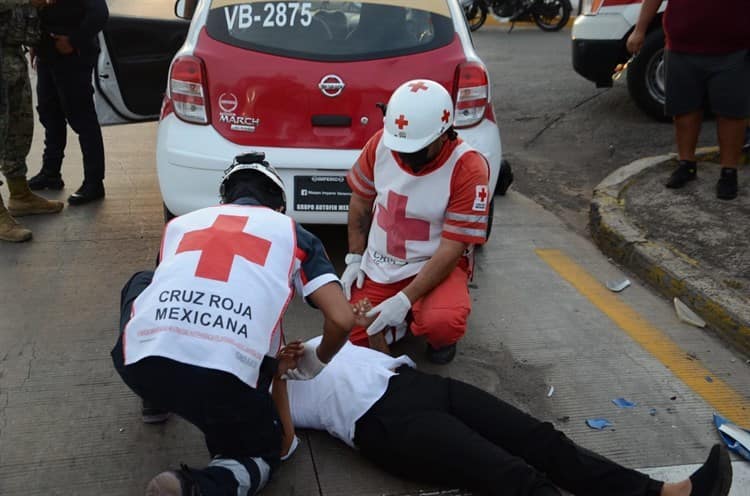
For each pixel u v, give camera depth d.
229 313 1.97
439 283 2.94
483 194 2.82
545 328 3.48
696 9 4.35
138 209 4.81
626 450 2.66
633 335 3.44
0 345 3.19
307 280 2.12
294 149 3.52
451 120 2.75
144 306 2.03
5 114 4.22
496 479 2.20
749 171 5.10
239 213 2.12
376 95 3.51
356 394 2.43
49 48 4.48
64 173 5.54
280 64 3.49
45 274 3.85
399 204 2.92
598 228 4.48
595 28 6.71
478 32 13.40
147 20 5.00
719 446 2.24
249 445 2.21
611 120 7.18
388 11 3.66
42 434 2.64
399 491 2.42
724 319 3.42
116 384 2.94
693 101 4.62
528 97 8.16
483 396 2.44
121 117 5.05
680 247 4.11
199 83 3.50
